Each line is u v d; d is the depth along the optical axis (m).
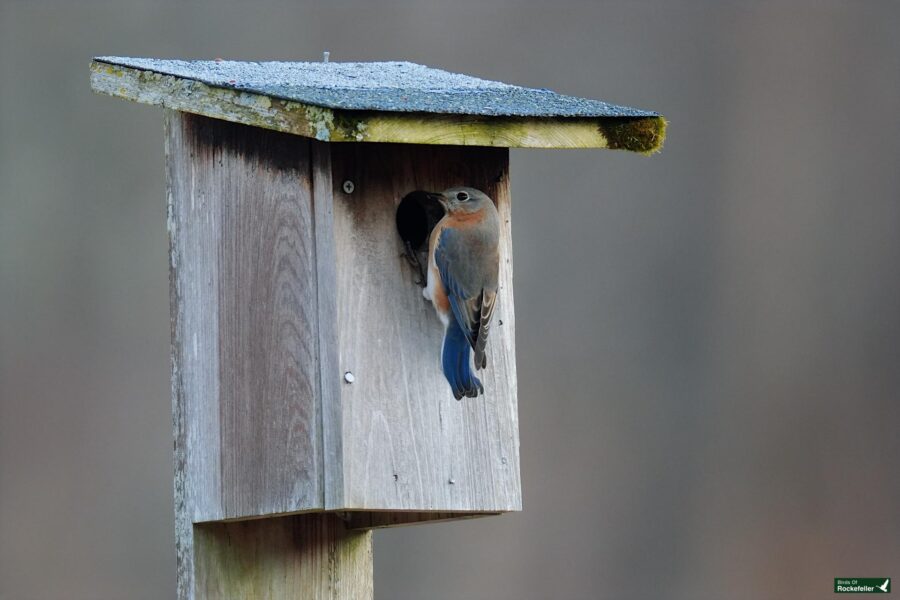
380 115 9.80
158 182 20.33
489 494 10.74
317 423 10.43
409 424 10.53
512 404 10.89
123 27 20.92
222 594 11.34
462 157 10.90
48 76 20.64
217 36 21.27
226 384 11.01
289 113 9.99
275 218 10.64
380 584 19.48
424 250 10.90
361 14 21.73
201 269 11.22
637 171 22.23
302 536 11.59
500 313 10.95
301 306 10.52
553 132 10.40
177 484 11.48
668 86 23.44
